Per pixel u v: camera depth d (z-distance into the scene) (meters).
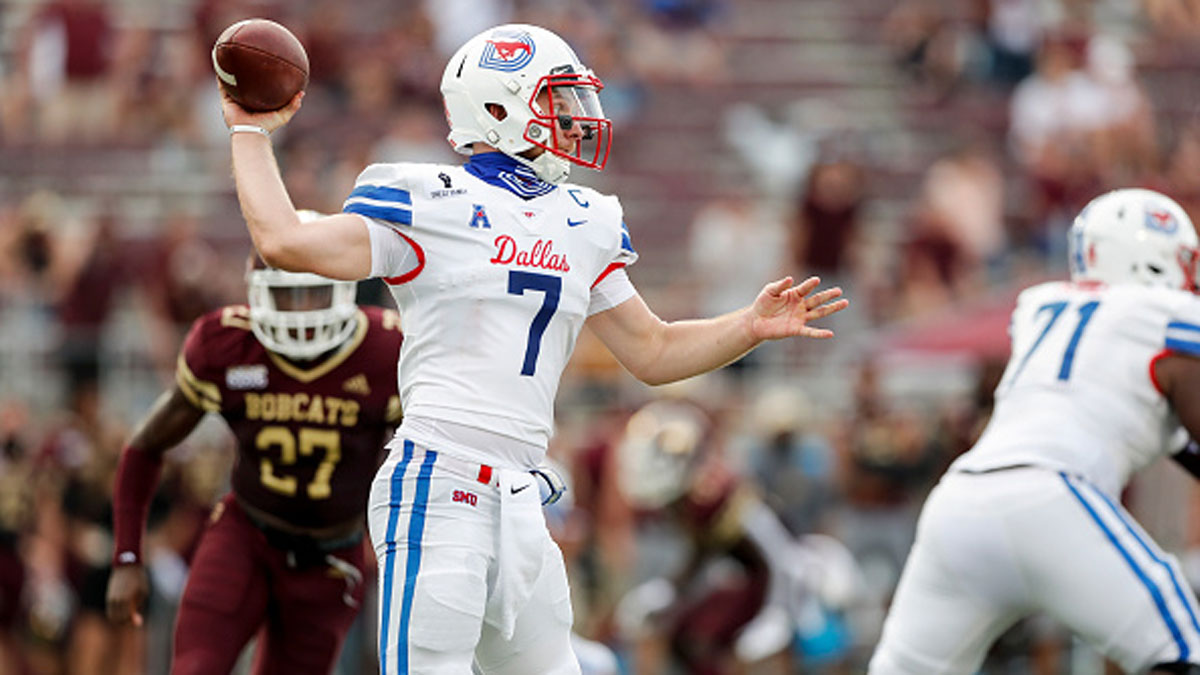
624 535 42.88
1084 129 59.72
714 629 35.97
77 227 53.09
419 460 16.50
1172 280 22.09
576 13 62.62
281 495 20.86
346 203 16.44
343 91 58.97
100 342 47.84
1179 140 62.88
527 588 16.62
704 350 17.80
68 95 58.91
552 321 16.83
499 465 16.56
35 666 39.03
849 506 43.91
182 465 36.88
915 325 49.53
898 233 60.09
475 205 16.56
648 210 59.69
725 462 39.53
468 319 16.52
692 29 64.12
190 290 47.72
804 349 51.34
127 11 62.22
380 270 16.36
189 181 58.03
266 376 20.62
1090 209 22.52
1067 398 21.25
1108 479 21.09
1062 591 20.72
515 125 16.75
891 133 62.69
